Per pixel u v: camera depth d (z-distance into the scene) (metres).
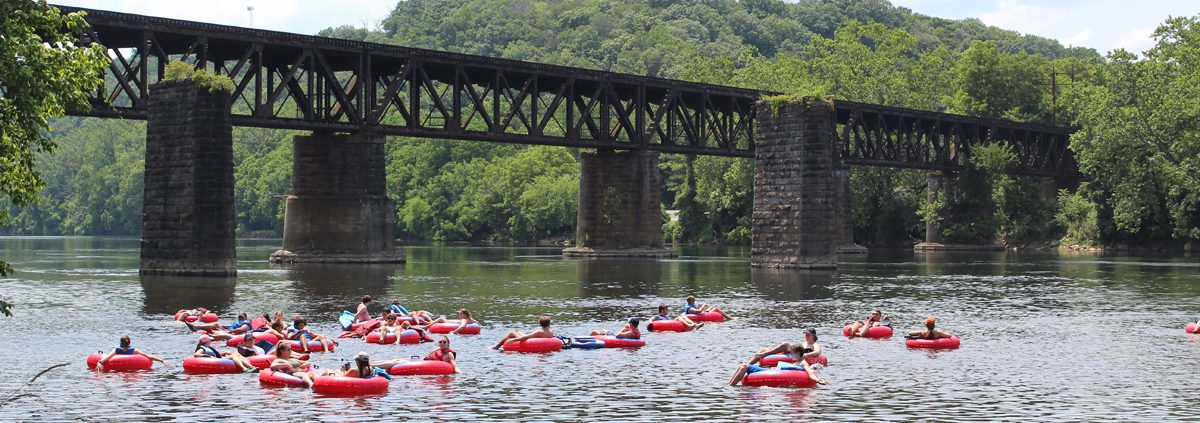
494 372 38.22
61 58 31.39
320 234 91.62
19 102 30.16
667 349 43.56
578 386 35.78
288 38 82.69
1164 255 128.12
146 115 75.31
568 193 178.38
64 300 60.25
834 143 124.75
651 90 110.38
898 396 34.34
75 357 40.91
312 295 63.78
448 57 92.62
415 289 69.38
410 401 33.47
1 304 31.98
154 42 75.81
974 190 143.62
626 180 110.50
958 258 119.06
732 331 49.41
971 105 166.25
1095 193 138.88
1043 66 186.88
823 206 91.38
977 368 39.31
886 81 163.88
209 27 78.00
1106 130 129.62
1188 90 124.25
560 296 65.50
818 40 180.75
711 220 171.62
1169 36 129.12
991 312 57.53
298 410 32.19
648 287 72.88
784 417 31.58
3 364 39.34
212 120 72.44
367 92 88.44
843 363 40.34
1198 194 129.12
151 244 74.75
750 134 116.19
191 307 56.97
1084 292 70.06
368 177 90.94
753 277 83.00
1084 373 38.38
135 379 36.69
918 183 161.25
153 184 74.31
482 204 192.50
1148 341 46.34
